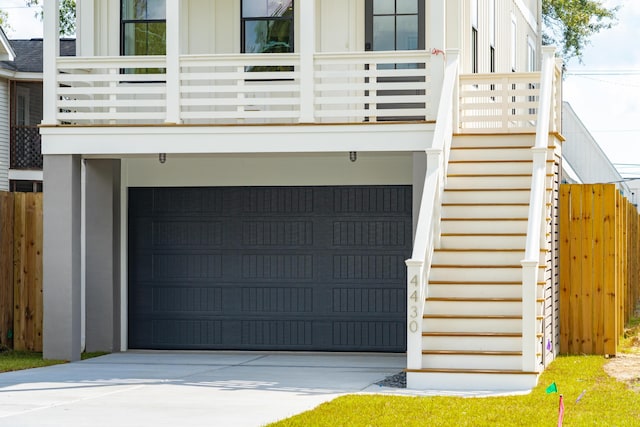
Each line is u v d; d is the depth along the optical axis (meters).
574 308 14.84
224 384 11.91
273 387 11.62
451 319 12.21
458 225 13.59
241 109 14.42
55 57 14.59
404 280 16.16
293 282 16.44
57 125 14.50
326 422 8.92
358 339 16.28
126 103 14.53
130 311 16.78
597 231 14.78
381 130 14.13
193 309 16.66
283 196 16.47
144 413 9.59
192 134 14.37
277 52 16.50
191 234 16.67
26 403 10.30
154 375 12.90
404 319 16.17
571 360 13.90
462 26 16.17
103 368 13.78
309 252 16.41
